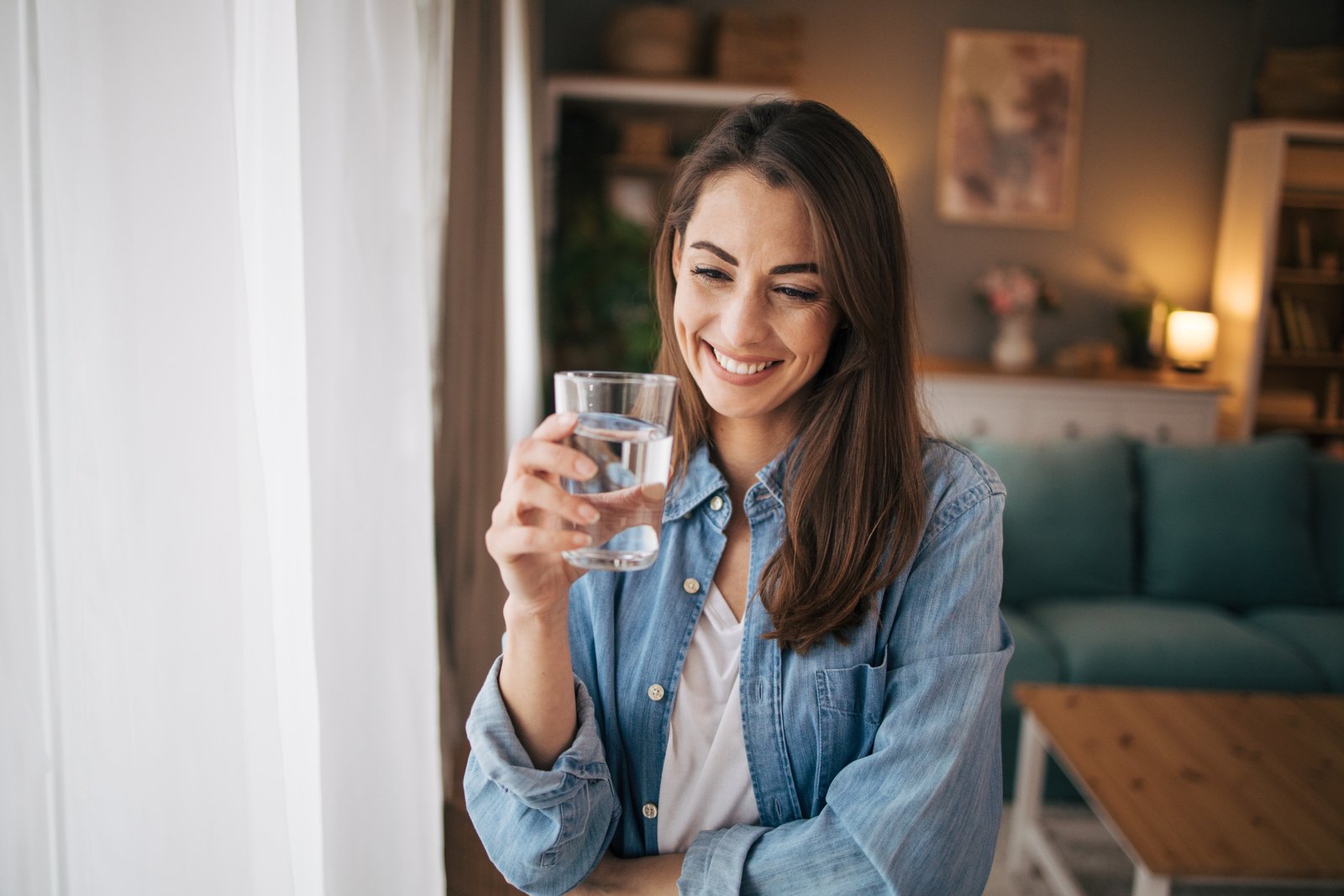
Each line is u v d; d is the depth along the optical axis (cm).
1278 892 240
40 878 71
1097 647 290
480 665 266
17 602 69
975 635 85
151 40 75
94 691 73
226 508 79
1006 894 236
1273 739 228
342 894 130
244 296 82
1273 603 330
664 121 495
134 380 74
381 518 137
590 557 72
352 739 133
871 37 504
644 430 70
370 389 133
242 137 106
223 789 80
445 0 242
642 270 468
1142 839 183
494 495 277
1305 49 513
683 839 92
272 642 87
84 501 73
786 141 80
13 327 69
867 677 86
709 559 95
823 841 80
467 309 261
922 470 89
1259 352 497
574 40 491
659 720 92
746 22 450
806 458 88
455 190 251
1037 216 521
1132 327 512
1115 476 337
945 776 79
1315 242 517
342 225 128
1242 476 337
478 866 210
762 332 83
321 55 122
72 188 72
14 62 70
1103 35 511
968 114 511
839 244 80
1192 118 519
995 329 529
